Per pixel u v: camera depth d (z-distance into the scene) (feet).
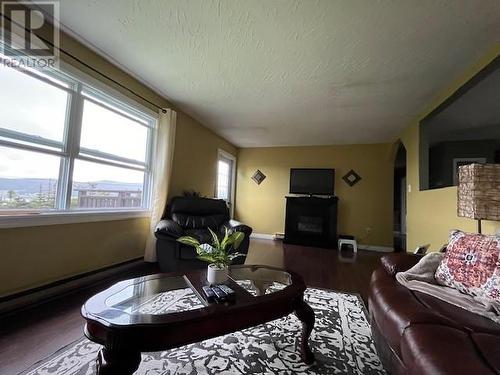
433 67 7.56
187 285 5.09
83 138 7.78
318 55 7.19
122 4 5.59
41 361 4.31
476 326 3.38
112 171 8.94
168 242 8.80
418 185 11.07
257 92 9.90
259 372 4.28
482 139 7.10
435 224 9.11
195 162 13.87
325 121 13.03
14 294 6.06
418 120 11.33
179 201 10.93
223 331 3.79
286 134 15.96
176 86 9.66
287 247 15.87
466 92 7.81
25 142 6.27
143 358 4.53
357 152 17.63
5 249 5.85
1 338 4.93
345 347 5.08
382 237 16.72
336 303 7.27
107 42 7.06
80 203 7.73
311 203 17.35
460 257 4.74
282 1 5.27
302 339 4.66
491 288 4.01
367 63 7.50
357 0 5.16
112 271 8.75
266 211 19.47
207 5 5.49
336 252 14.89
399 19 5.63
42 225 6.55
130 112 9.49
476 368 2.55
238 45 6.89
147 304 4.67
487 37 6.15
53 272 6.86
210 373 4.20
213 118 13.34
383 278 5.49
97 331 3.43
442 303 4.12
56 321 5.64
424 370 2.73
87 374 4.02
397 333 3.66
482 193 5.20
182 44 6.98
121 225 9.11
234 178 20.04
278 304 4.40
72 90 7.32
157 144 10.55
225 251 5.31
